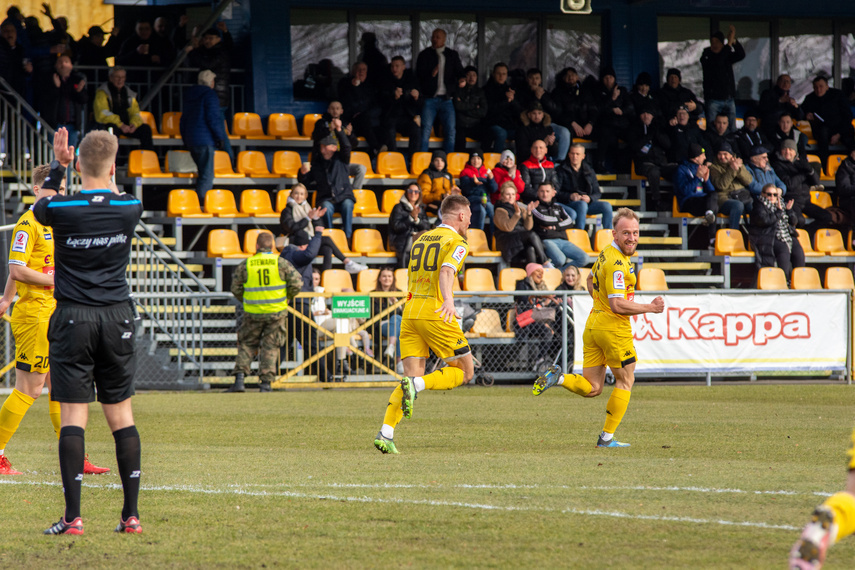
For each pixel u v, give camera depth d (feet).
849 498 27.40
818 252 185.47
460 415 98.17
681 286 183.32
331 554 38.75
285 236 157.17
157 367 132.46
